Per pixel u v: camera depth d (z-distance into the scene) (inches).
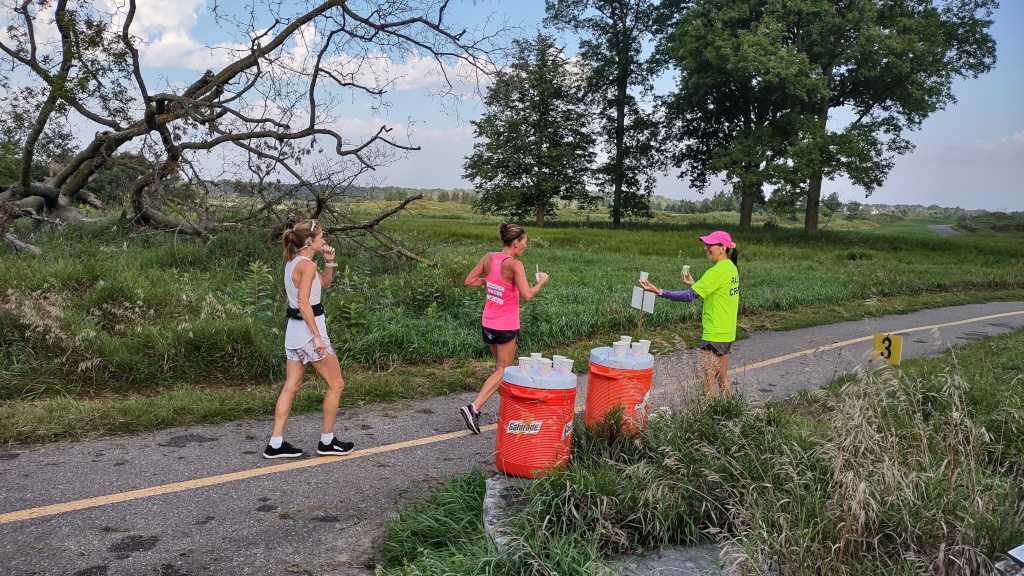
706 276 237.9
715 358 221.5
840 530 131.3
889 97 1381.6
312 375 293.7
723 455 166.4
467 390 291.7
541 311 394.3
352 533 158.9
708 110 1676.9
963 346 399.9
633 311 436.1
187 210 520.4
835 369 231.6
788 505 144.0
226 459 201.2
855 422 155.3
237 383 281.0
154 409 234.5
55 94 492.1
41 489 173.6
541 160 1956.2
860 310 542.9
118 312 306.0
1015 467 171.6
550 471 161.8
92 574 134.6
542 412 173.9
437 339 339.9
